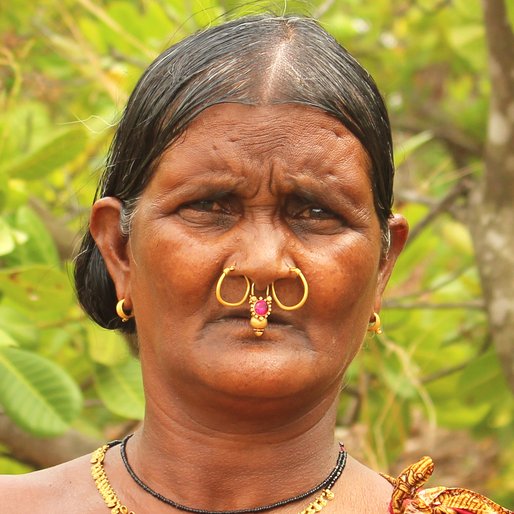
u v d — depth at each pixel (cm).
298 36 321
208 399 307
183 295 305
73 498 335
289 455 321
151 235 312
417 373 660
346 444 672
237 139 305
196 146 308
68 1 769
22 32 777
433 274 866
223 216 310
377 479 336
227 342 302
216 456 319
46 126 703
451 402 686
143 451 333
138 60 717
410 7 993
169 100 316
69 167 733
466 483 1011
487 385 641
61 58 785
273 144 305
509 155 613
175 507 324
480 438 766
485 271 619
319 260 305
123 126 333
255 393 299
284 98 307
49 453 615
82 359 599
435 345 691
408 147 698
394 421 666
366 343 438
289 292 303
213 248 304
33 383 530
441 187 974
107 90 680
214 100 307
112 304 367
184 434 321
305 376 301
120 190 335
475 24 756
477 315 752
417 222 720
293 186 305
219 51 315
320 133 309
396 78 1002
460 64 995
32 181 622
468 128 942
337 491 327
